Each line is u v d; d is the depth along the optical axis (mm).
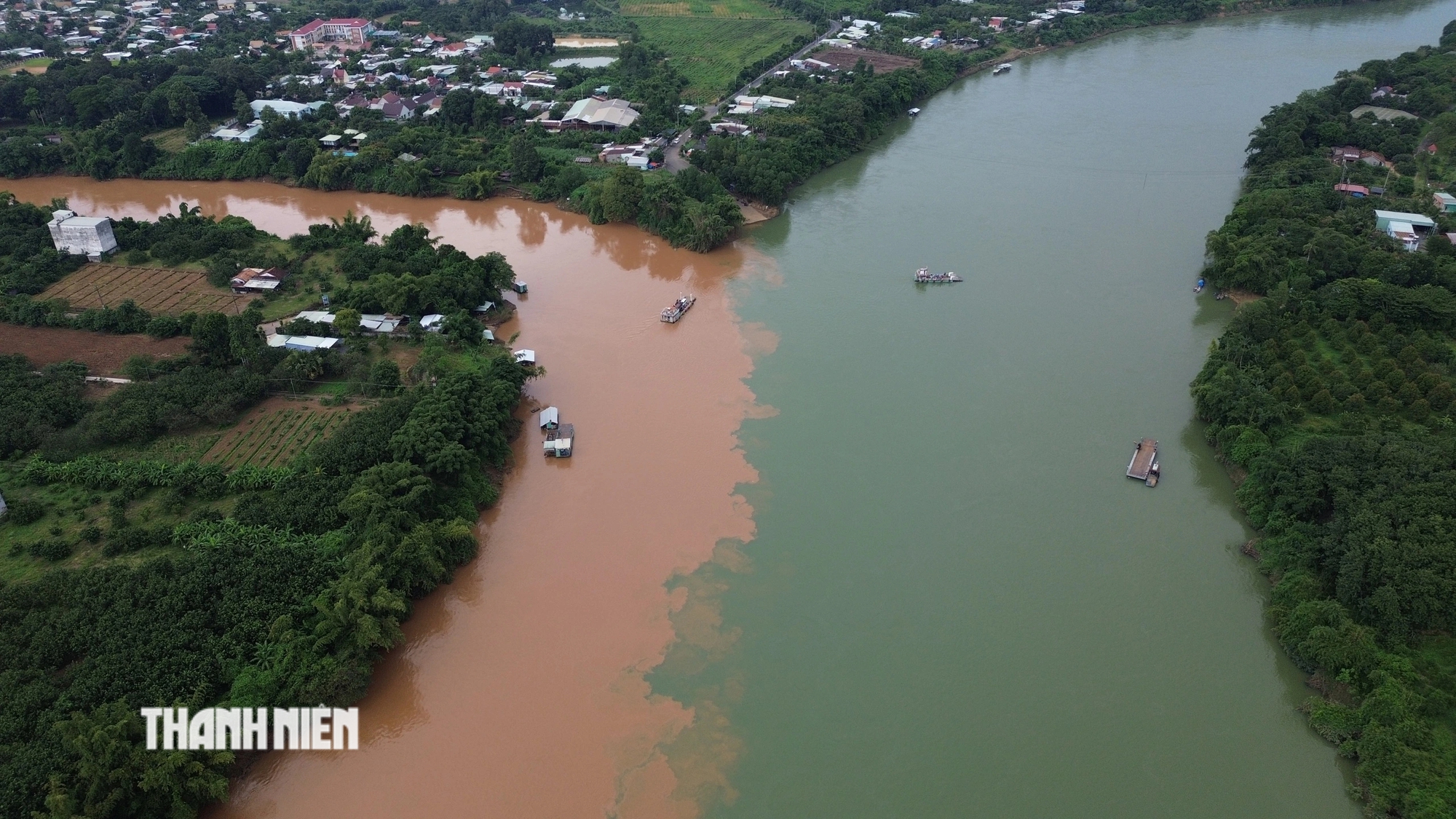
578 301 131750
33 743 61344
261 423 99375
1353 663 69750
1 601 73312
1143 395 108438
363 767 67125
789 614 80062
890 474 96375
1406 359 102938
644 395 109812
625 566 85250
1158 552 86188
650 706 71938
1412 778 61469
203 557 77375
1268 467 87125
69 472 89438
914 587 82625
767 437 102125
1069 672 74375
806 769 67188
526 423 105125
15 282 123562
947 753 68250
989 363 114812
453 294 122062
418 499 83375
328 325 115625
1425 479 81688
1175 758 67500
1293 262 124000
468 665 75312
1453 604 70938
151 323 113250
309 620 72812
